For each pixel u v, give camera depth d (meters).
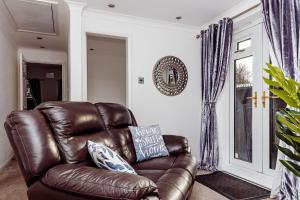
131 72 3.30
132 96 3.30
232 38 3.21
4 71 3.69
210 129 3.40
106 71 5.52
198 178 2.95
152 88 3.44
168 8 3.00
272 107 2.76
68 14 3.01
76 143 1.58
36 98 6.67
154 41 3.46
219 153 3.44
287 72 2.14
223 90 3.44
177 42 3.64
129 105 3.28
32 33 3.96
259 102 2.91
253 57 3.00
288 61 2.15
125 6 2.93
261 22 2.87
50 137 1.42
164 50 3.53
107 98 5.51
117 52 5.27
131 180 0.99
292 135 1.04
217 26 3.31
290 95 0.98
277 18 2.29
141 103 3.36
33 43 4.61
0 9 2.93
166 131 3.53
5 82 3.76
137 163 2.21
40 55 5.18
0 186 2.67
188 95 3.71
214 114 3.40
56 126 1.53
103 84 5.48
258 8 2.70
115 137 2.16
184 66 3.68
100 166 1.43
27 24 3.52
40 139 1.34
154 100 3.45
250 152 3.08
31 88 6.63
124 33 3.25
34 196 1.19
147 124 3.40
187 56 3.71
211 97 3.40
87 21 3.03
